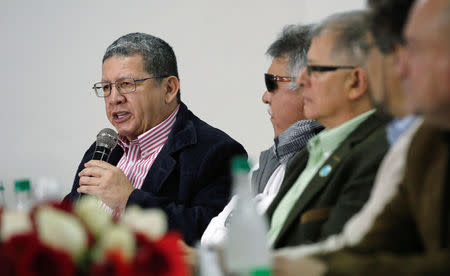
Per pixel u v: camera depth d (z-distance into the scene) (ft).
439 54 8.24
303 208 13.41
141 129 23.06
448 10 8.21
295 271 9.52
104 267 7.86
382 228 10.18
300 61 18.04
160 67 23.15
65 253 7.76
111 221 9.16
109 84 23.03
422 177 9.54
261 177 19.07
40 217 8.06
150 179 21.90
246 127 36.29
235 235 9.47
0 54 34.71
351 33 13.58
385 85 11.69
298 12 36.52
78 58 35.22
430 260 8.69
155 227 9.09
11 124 34.63
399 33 10.70
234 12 36.52
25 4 34.91
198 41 36.35
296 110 18.28
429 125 9.62
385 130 12.90
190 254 11.76
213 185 21.54
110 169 20.85
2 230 8.34
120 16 35.70
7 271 7.60
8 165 34.53
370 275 8.96
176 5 36.22
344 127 13.75
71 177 34.91
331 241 11.02
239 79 36.45
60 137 34.94
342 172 13.00
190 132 22.43
